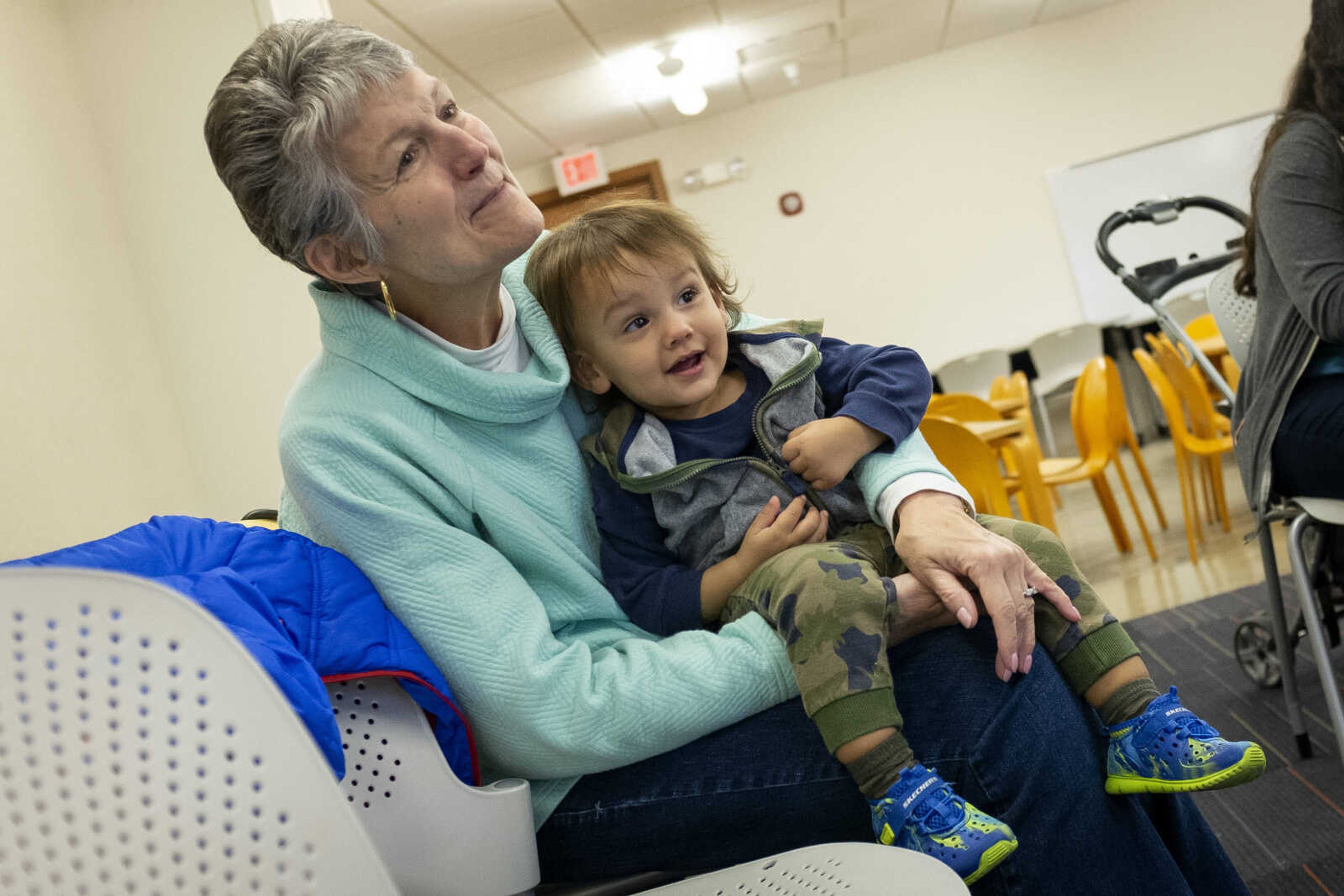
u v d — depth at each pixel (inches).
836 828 42.1
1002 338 356.5
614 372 48.2
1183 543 182.4
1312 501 71.9
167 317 121.8
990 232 355.3
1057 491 274.8
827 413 51.3
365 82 41.4
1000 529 44.8
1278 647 85.8
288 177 41.8
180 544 37.9
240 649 28.9
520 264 53.1
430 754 38.1
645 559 48.3
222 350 121.5
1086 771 40.1
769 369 48.3
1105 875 39.2
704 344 47.3
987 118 353.1
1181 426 167.9
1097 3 339.3
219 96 42.6
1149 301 89.0
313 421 43.8
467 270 43.3
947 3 301.7
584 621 47.1
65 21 121.3
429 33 233.5
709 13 262.4
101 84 121.5
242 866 28.7
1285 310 72.6
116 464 113.2
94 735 27.4
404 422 44.6
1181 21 342.0
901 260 359.6
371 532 41.5
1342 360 70.5
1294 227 69.4
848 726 38.6
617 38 263.7
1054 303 353.4
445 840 37.7
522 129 315.6
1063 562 43.2
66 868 27.1
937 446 140.3
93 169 119.9
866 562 42.1
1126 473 286.0
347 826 29.9
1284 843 73.7
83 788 27.3
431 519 42.2
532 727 40.2
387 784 37.5
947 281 358.0
